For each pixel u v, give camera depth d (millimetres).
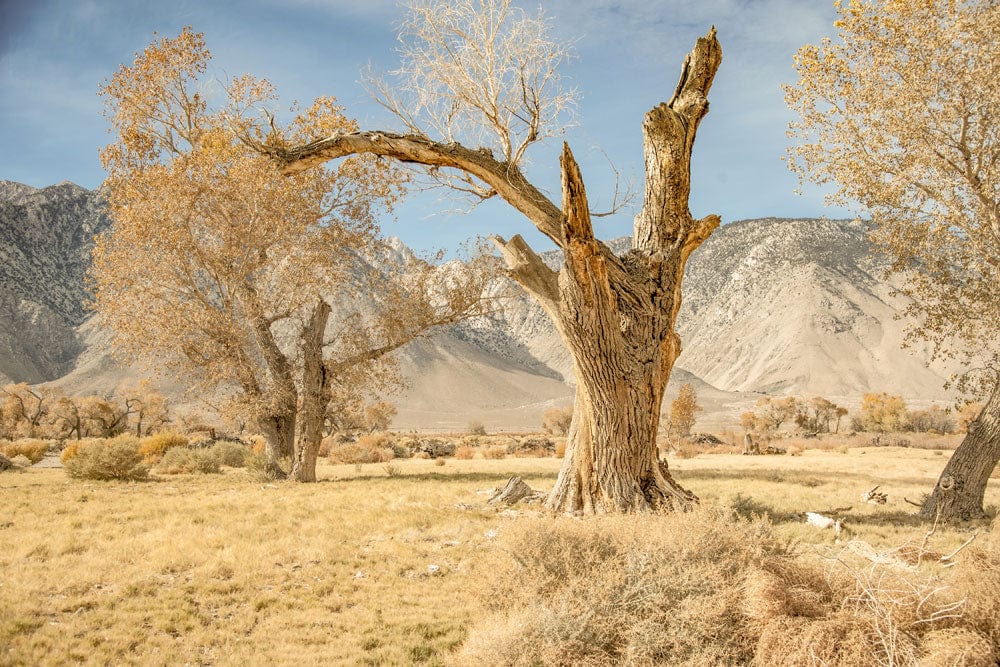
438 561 8680
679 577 5355
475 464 31766
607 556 6039
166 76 23812
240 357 22297
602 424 11422
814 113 14758
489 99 11430
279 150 11820
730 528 6191
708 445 55062
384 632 6062
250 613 6566
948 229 14562
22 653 5336
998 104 12984
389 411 89562
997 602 4652
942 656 4203
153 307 22281
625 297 11664
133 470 20922
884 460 32688
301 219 23156
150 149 24109
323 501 14477
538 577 5887
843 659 4254
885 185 14656
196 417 74125
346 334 23641
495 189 11867
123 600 6918
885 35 13633
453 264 24016
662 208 12234
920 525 11562
